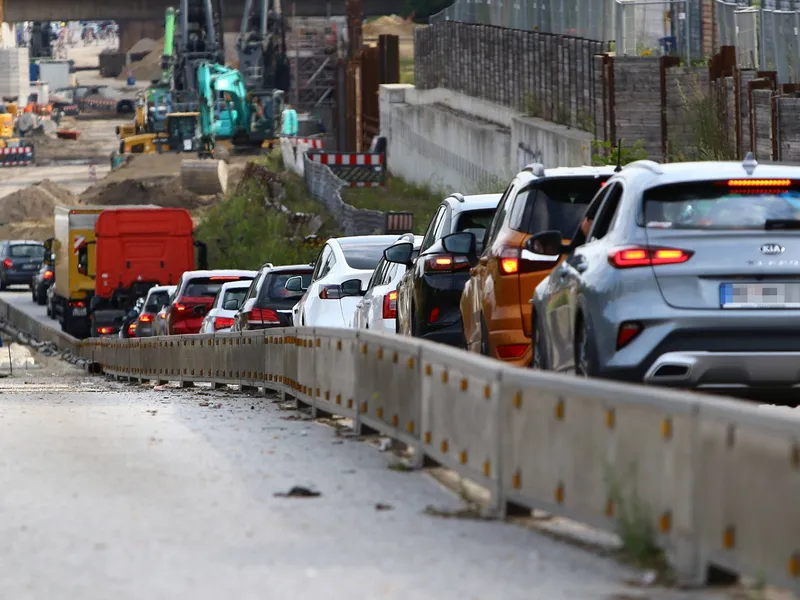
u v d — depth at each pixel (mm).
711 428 18109
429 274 46781
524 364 38125
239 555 20750
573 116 118938
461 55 170375
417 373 29453
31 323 159375
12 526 23234
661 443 19203
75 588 18766
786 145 73125
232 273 104000
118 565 20141
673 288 29688
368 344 34250
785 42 80438
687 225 30219
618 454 20219
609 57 94375
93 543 21719
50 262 170500
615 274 30141
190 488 26891
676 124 92062
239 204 191250
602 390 20609
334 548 21234
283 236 173125
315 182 193375
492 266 39000
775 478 16906
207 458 31219
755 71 82188
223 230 182500
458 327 46688
